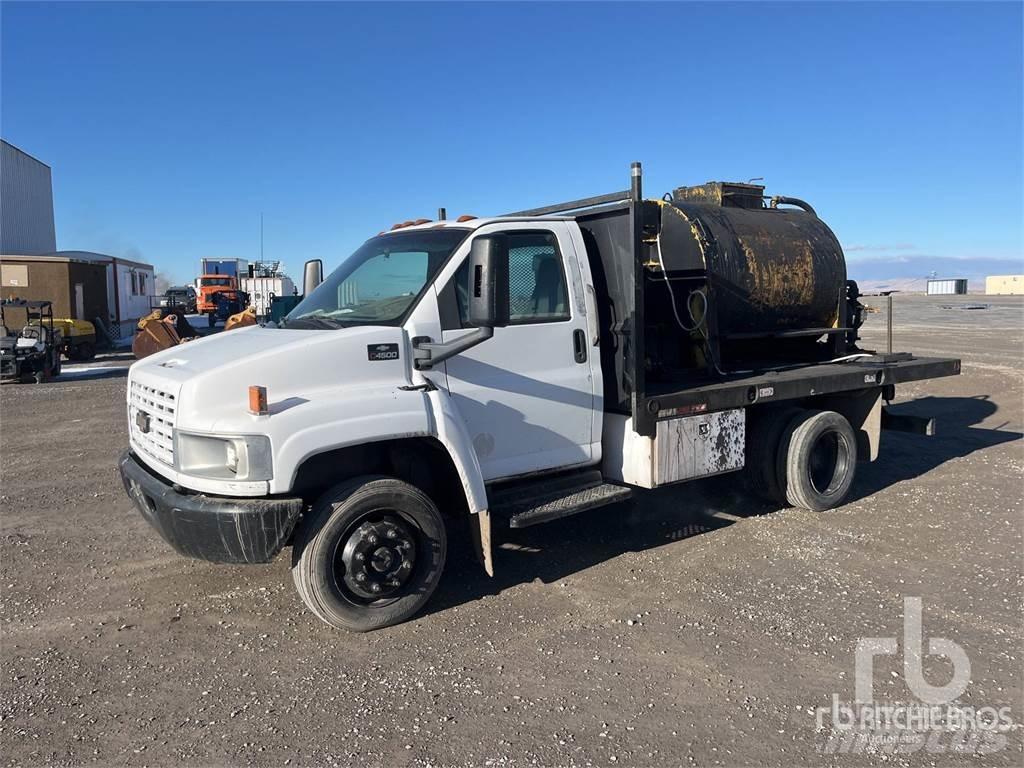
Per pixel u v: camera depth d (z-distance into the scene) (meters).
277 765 3.26
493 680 3.94
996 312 42.03
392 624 4.56
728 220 6.83
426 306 4.74
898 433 10.46
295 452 4.10
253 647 4.32
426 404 4.50
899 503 7.02
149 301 37.94
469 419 4.86
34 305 17.53
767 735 3.44
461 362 4.83
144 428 4.70
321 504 4.33
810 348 7.82
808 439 6.54
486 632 4.48
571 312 5.34
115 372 18.70
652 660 4.13
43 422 11.67
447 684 3.90
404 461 4.81
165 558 5.70
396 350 4.57
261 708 3.70
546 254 5.29
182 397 4.20
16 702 3.77
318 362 4.34
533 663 4.11
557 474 5.43
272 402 4.21
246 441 4.04
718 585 5.14
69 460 9.01
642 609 4.78
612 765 3.23
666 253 6.63
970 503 7.01
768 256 6.86
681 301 6.57
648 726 3.52
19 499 7.30
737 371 6.92
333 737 3.45
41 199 37.16
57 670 4.08
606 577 5.29
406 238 5.32
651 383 6.38
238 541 4.09
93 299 26.03
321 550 4.28
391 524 4.46
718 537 6.11
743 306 6.69
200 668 4.09
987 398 13.41
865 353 8.00
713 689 3.83
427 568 4.62
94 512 6.86
